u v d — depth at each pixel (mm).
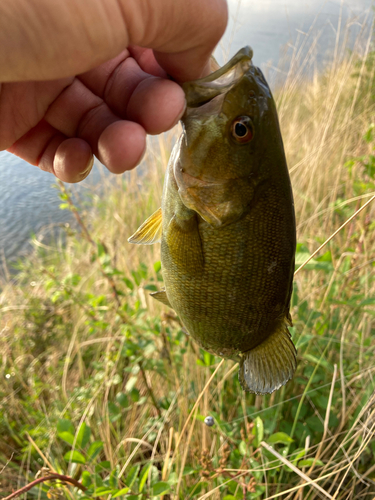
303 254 270
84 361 398
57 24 92
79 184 727
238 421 266
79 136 177
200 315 164
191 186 150
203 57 131
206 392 260
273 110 147
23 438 332
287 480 254
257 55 788
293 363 165
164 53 130
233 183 147
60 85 169
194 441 271
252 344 169
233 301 156
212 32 122
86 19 95
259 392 172
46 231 656
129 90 164
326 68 688
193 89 145
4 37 90
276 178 149
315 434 268
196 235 155
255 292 155
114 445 302
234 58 141
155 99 135
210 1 116
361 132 500
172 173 159
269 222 150
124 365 357
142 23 106
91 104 172
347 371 285
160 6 106
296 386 291
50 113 176
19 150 189
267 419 260
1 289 569
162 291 193
